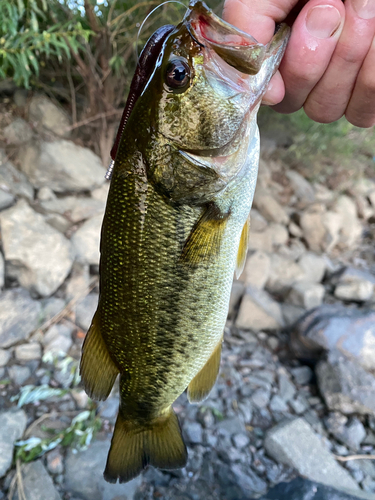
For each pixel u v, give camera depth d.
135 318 0.17
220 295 0.18
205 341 0.18
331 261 0.78
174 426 0.20
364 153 1.09
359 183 1.01
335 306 0.59
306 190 0.89
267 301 0.59
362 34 0.15
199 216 0.16
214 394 0.43
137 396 0.19
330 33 0.16
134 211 0.16
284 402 0.45
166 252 0.16
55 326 0.43
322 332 0.50
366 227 0.97
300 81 0.17
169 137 0.16
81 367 0.18
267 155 0.90
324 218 0.78
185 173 0.16
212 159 0.16
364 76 0.16
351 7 0.16
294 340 0.53
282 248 0.73
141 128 0.16
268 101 0.17
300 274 0.66
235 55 0.14
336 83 0.17
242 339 0.54
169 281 0.17
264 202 0.78
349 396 0.44
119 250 0.17
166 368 0.18
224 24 0.14
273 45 0.16
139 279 0.17
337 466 0.37
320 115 0.18
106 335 0.18
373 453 0.41
